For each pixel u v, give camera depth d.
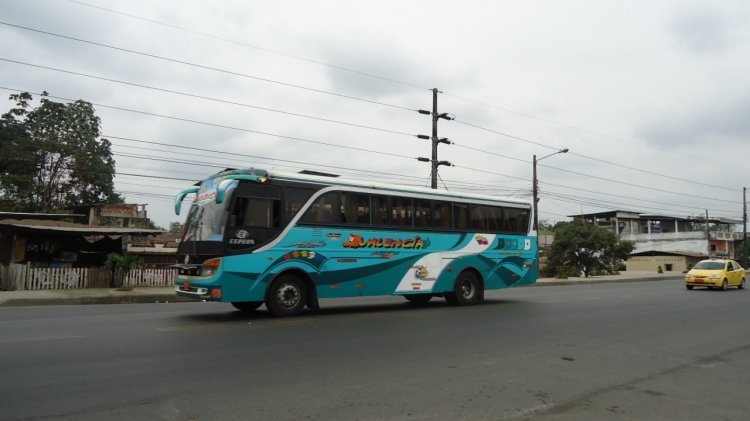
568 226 53.38
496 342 9.05
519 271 17.02
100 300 16.38
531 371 6.96
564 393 5.98
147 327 9.92
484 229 16.20
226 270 11.13
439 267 14.90
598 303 16.52
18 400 5.20
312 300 12.42
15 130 38.88
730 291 24.19
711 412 5.44
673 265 63.78
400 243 14.09
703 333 10.68
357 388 5.93
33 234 22.70
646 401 5.78
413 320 11.79
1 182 37.41
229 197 11.40
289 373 6.54
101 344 8.06
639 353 8.39
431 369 6.92
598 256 52.91
